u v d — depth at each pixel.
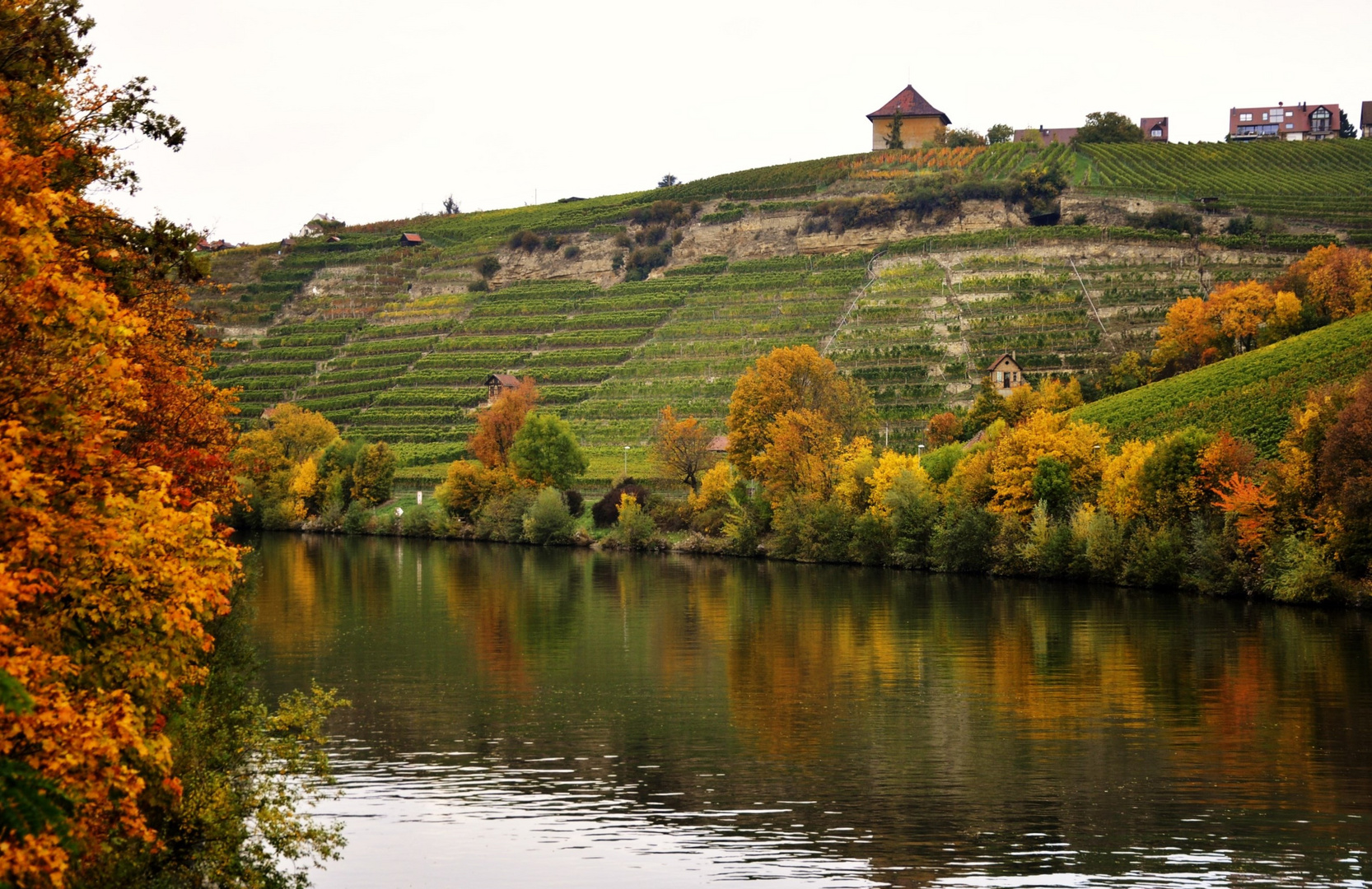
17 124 23.84
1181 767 41.72
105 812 18.67
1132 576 92.62
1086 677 57.66
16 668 16.27
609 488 162.50
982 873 31.84
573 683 57.41
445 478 174.50
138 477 21.34
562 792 39.50
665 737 46.81
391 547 140.88
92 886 20.30
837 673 59.56
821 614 81.00
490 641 69.81
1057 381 164.00
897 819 36.44
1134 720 48.62
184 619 20.06
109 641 19.88
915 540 111.19
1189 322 165.88
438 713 51.12
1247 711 49.88
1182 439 92.94
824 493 123.56
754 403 135.62
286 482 169.50
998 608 82.88
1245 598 85.56
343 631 73.88
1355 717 48.59
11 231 18.83
